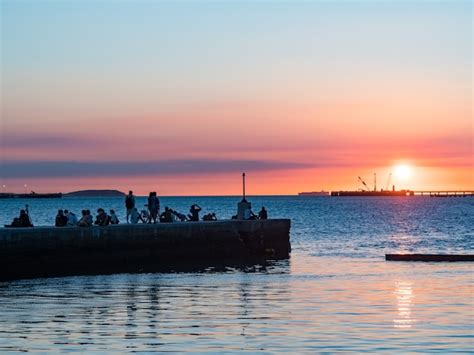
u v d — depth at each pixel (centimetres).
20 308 3697
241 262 6419
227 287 4491
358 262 6219
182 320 3338
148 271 5628
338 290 4284
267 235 7194
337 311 3538
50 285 4659
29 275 5156
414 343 2856
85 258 5503
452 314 3434
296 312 3522
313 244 9100
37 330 3131
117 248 5731
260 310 3588
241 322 3278
